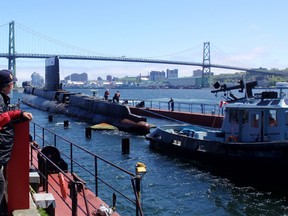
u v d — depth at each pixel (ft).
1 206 22.04
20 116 18.25
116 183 62.80
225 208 51.83
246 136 66.13
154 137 91.76
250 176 63.72
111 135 119.14
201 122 135.85
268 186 60.95
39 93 244.83
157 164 77.25
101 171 70.74
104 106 145.59
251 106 64.80
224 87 75.20
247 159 62.90
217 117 127.34
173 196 56.75
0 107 17.75
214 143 70.03
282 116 61.00
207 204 53.42
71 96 187.21
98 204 30.12
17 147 22.29
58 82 220.84
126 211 49.78
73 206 22.29
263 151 60.23
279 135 61.26
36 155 45.91
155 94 544.21
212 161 71.00
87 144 103.04
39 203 25.50
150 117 169.27
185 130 86.17
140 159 82.58
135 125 122.62
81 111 166.50
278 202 53.78
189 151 77.15
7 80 18.16
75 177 34.47
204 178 66.13
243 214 49.78
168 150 86.07
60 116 180.34
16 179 22.45
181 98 401.08
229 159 66.59
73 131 129.39
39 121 160.15
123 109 132.57
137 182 20.88
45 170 32.40
